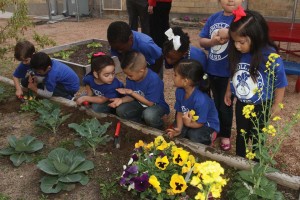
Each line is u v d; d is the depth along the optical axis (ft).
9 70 18.57
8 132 10.94
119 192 7.97
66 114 11.64
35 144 9.75
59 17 37.24
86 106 11.79
